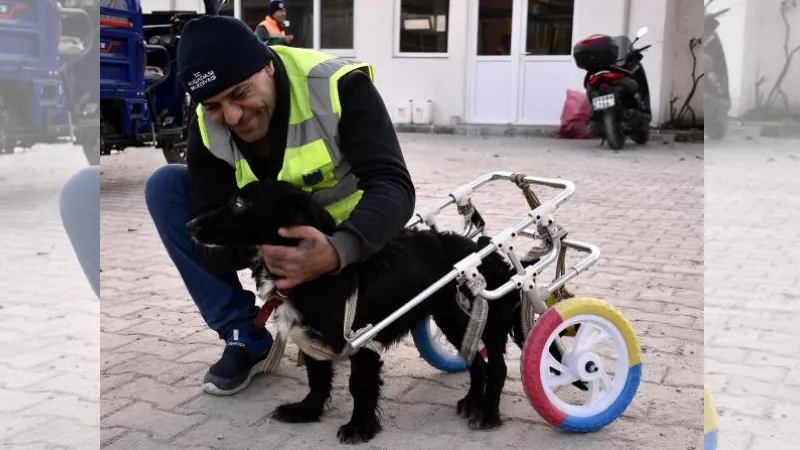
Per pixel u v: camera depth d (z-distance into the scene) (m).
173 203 3.10
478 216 3.31
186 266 3.16
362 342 2.52
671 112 12.97
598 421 2.73
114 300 4.34
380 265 2.62
